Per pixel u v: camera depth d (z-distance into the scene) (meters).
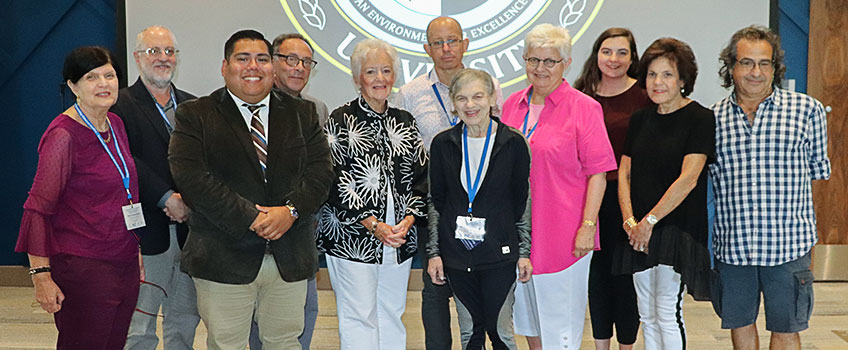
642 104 3.12
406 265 2.95
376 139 2.78
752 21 4.82
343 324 2.81
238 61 2.42
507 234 2.68
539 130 2.85
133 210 2.47
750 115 2.78
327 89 4.97
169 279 2.93
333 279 2.87
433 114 3.34
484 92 2.62
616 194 3.08
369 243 2.77
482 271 2.70
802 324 2.78
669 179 2.77
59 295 2.34
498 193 2.68
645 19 4.84
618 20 4.85
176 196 2.74
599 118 2.83
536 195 2.84
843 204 5.22
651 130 2.85
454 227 2.70
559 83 2.87
